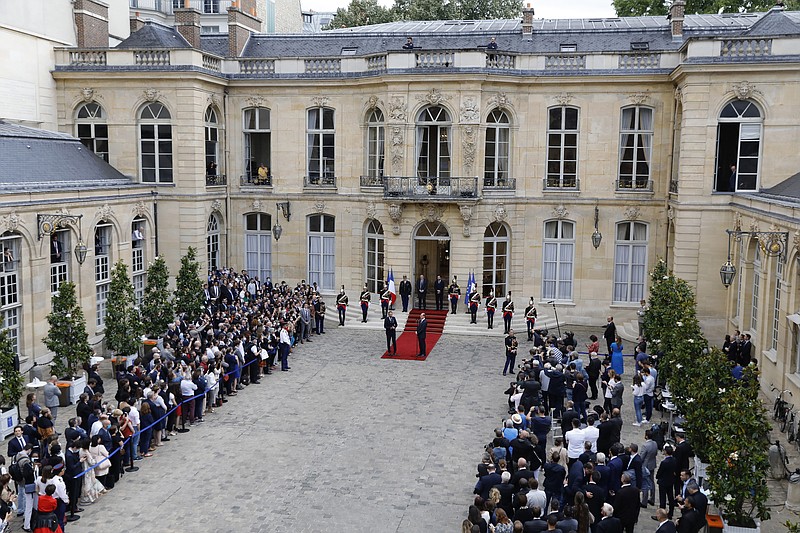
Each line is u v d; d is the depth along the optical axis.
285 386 26.19
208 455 20.06
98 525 16.19
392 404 24.23
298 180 38.34
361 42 39.94
